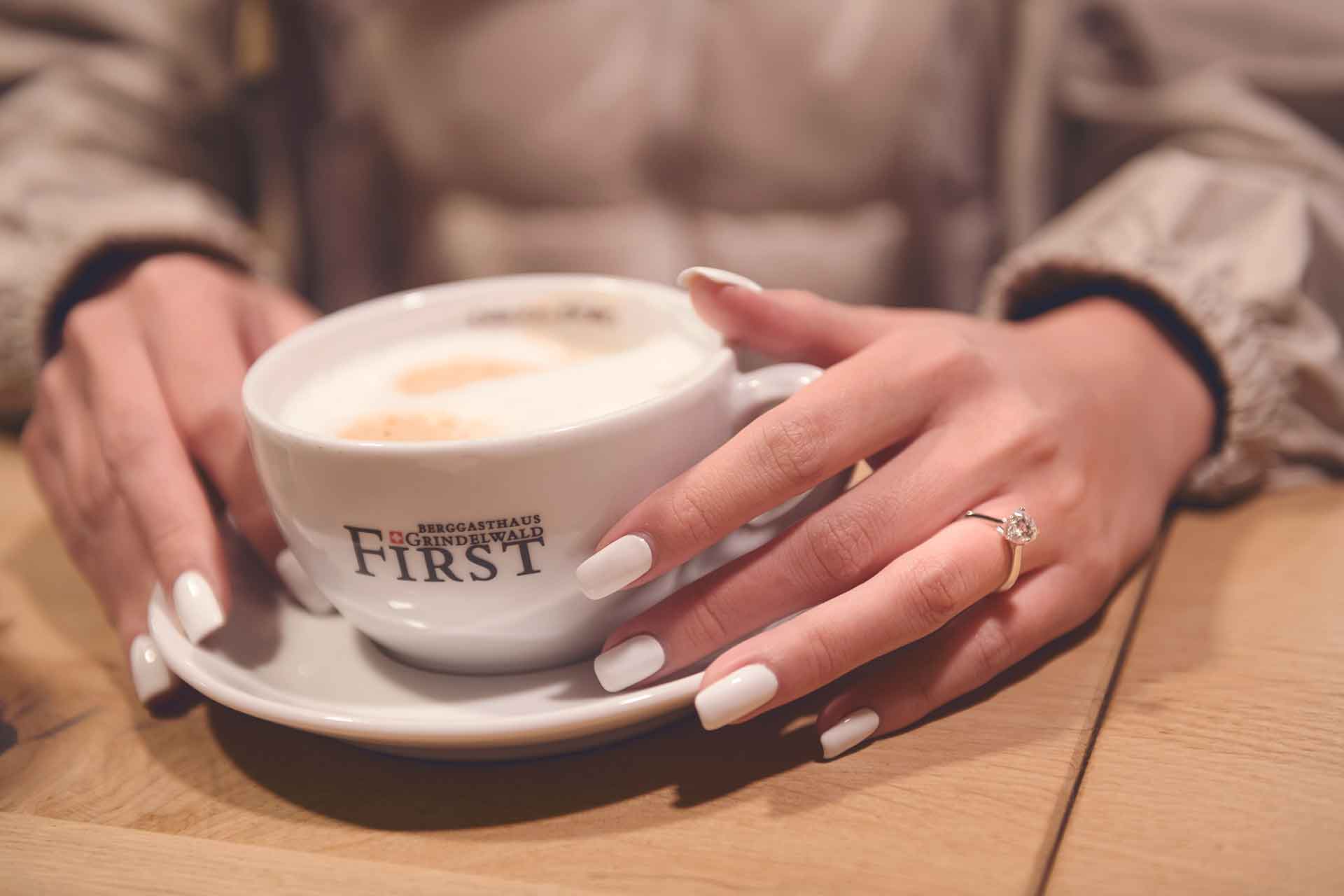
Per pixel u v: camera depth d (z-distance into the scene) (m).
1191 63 0.66
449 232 0.81
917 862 0.33
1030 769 0.36
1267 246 0.50
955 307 0.79
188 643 0.38
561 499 0.35
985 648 0.38
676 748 0.37
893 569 0.37
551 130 0.76
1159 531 0.47
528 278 0.42
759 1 0.71
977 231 0.78
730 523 0.36
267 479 0.37
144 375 0.45
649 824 0.35
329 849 0.35
